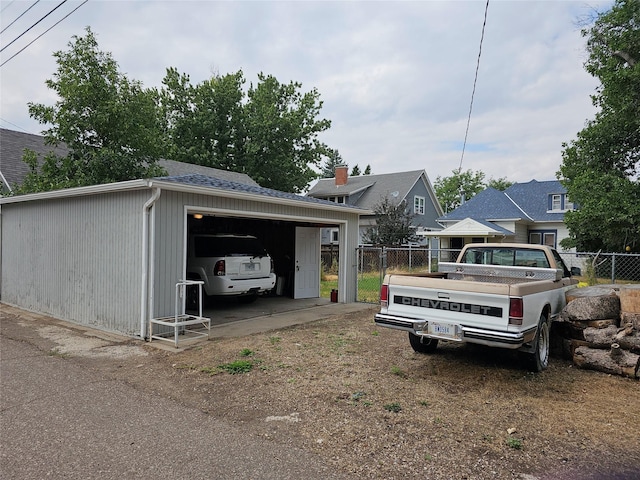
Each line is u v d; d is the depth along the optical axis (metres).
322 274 18.67
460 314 4.94
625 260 16.94
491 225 24.20
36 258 9.78
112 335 7.39
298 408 4.18
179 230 7.35
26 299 10.14
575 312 5.86
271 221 12.91
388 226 22.59
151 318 6.88
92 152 12.38
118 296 7.51
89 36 12.66
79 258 8.45
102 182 12.54
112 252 7.65
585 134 17.53
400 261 21.97
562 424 3.83
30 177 12.49
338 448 3.38
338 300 11.42
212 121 30.33
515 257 6.96
